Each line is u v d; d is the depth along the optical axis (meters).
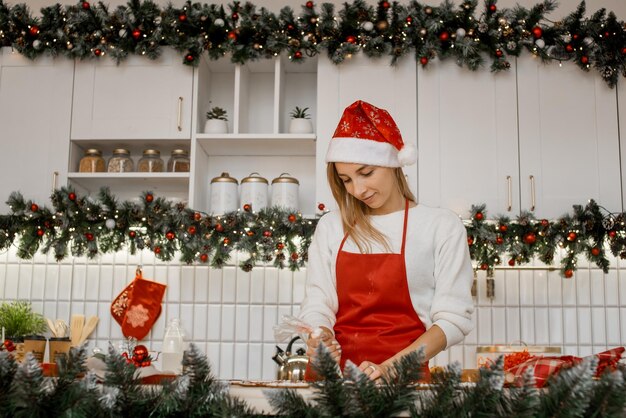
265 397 0.93
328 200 3.21
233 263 3.52
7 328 3.30
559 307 3.43
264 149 3.48
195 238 3.15
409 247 1.86
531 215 3.05
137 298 3.44
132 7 3.23
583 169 3.21
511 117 3.25
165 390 0.92
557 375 0.91
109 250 3.34
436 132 3.25
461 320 1.73
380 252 1.88
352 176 1.83
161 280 3.52
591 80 3.27
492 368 0.89
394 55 3.23
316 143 3.27
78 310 3.51
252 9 3.22
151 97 3.35
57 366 0.94
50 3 3.71
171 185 3.55
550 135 3.24
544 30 3.20
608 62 3.18
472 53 3.18
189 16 3.22
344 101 3.29
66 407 0.89
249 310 3.49
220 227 3.12
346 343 1.85
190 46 3.23
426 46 3.19
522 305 3.43
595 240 3.13
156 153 3.39
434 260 1.87
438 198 3.21
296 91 3.62
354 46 3.22
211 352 3.46
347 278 1.89
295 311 3.47
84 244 3.16
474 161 3.23
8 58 3.42
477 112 3.26
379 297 1.85
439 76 3.29
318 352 0.89
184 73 3.36
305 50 3.26
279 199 3.29
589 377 0.85
